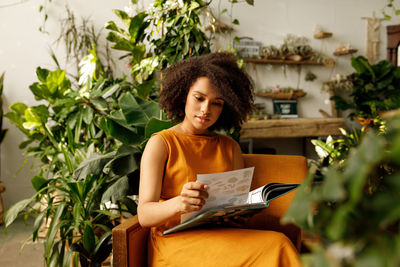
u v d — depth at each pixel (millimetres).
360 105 4918
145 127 1714
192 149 1316
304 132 4578
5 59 3912
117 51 4199
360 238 271
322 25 5121
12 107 3135
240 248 1076
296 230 1471
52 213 1932
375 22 5297
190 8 2119
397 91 4906
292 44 4891
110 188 1651
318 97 5211
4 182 3904
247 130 4344
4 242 2875
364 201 296
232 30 4719
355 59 4895
